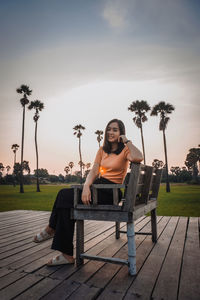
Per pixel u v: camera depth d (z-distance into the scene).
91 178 2.23
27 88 32.44
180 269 2.09
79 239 2.18
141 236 3.42
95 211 2.06
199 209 9.60
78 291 1.63
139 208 2.17
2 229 4.09
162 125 31.50
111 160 2.25
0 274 1.97
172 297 1.55
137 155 1.97
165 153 30.58
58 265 2.19
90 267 2.14
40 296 1.56
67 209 2.18
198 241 3.12
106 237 3.34
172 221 4.69
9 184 91.19
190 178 89.38
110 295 1.58
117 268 2.11
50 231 2.27
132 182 1.96
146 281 1.82
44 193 27.58
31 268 2.11
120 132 2.33
